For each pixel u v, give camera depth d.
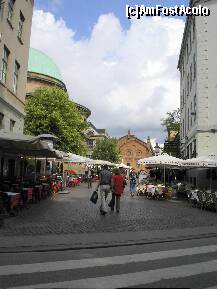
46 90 41.44
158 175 35.81
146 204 19.80
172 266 6.87
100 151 78.81
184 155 36.84
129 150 110.06
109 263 7.02
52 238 9.28
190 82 32.19
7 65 21.48
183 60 39.06
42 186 20.09
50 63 60.78
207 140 26.41
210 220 14.02
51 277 5.93
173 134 55.97
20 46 23.84
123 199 23.05
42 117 40.09
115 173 15.32
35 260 7.14
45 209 15.36
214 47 26.94
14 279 5.77
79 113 45.06
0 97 19.69
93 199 14.67
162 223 12.68
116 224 11.95
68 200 20.20
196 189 21.36
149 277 6.05
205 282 5.84
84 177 51.56
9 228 10.43
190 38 32.28
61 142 40.25
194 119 29.25
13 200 12.95
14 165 23.47
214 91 26.62
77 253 7.94
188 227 12.07
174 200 23.53
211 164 21.27
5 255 7.58
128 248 8.66
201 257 7.74
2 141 13.18
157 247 8.88
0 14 19.70
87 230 10.60
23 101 25.14
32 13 26.61
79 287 5.41
